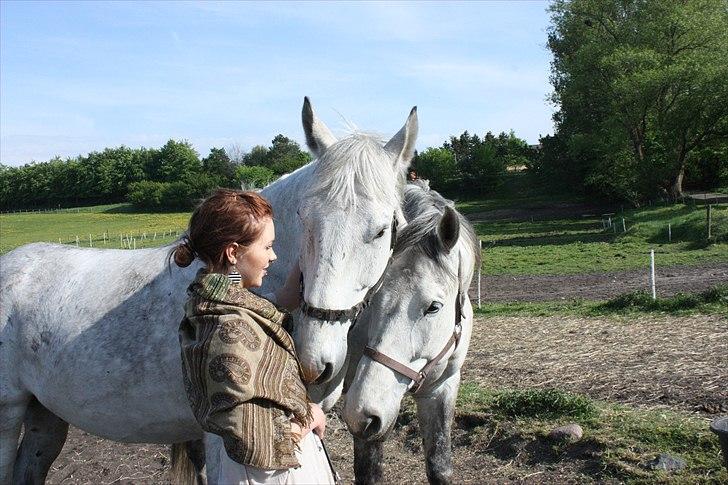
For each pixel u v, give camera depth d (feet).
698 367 24.08
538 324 36.40
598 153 135.74
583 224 118.42
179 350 10.74
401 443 19.95
